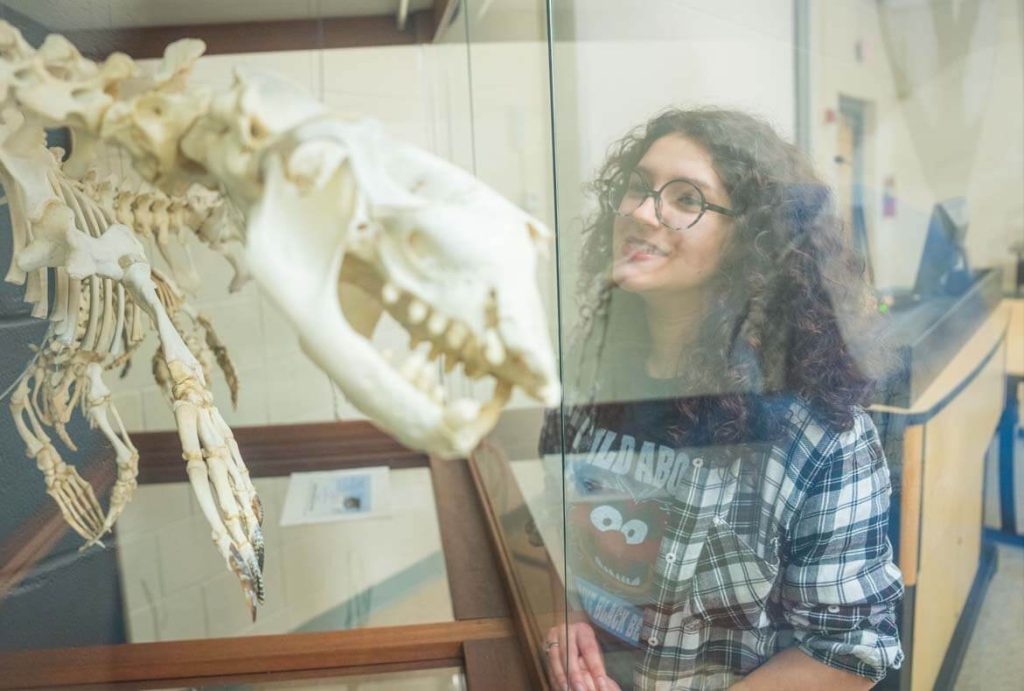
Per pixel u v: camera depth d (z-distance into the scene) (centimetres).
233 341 269
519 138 141
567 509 118
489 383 180
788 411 102
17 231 117
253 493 128
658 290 107
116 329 141
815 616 107
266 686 140
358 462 253
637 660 117
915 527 100
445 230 60
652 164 105
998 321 95
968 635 101
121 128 81
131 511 208
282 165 65
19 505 144
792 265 99
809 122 96
